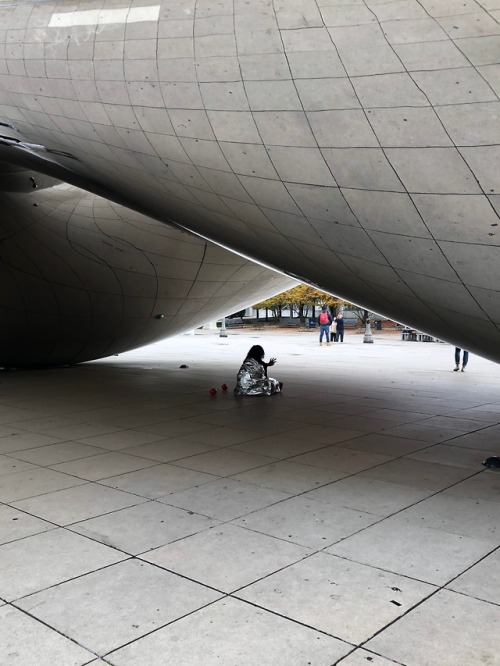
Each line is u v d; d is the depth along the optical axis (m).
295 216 6.18
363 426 9.27
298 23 4.94
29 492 5.99
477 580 4.04
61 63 6.37
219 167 6.10
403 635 3.36
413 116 4.70
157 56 5.70
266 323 55.88
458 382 14.68
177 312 17.31
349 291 8.23
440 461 7.18
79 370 16.98
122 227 14.52
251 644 3.27
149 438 8.42
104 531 4.94
